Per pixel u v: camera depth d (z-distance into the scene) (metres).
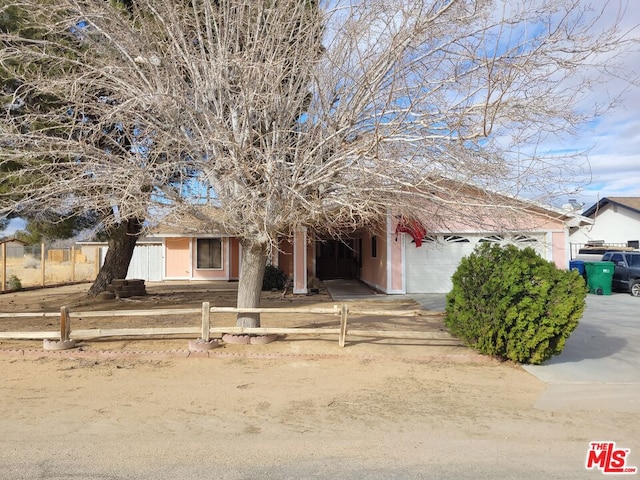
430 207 7.51
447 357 8.03
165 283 24.23
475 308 7.93
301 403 5.99
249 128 7.22
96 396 6.16
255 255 8.98
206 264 25.94
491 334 7.72
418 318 11.84
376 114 6.89
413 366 7.62
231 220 7.71
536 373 7.36
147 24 8.29
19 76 7.91
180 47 8.48
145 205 7.08
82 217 11.02
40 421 5.31
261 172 7.15
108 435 4.95
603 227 28.38
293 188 6.91
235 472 4.18
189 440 4.85
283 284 18.48
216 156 7.15
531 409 5.86
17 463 4.30
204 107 7.61
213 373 7.19
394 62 7.14
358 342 9.02
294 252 17.19
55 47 8.59
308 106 8.15
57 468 4.21
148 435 4.96
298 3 8.11
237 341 8.73
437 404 6.00
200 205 7.75
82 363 7.65
